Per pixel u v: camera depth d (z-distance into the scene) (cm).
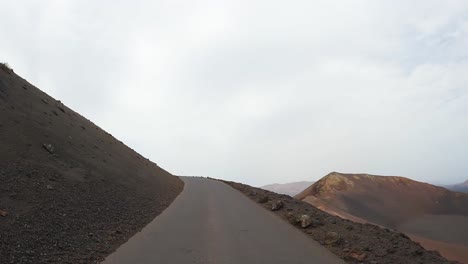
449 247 3316
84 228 983
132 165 2681
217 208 1772
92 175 1605
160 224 1267
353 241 950
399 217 6347
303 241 992
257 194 2508
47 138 1623
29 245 754
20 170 1148
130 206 1475
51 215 965
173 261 782
